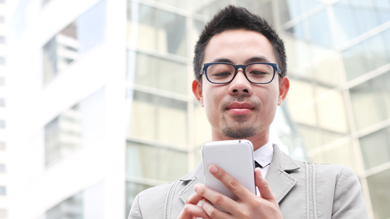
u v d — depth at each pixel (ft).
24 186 29.17
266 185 3.65
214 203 3.63
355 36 27.40
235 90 4.47
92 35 25.22
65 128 25.52
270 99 4.60
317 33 28.89
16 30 33.63
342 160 26.02
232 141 3.78
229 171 3.74
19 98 31.89
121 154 21.94
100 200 22.16
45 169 26.45
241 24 4.94
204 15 26.50
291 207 4.28
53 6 28.45
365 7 27.32
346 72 27.27
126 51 23.76
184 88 24.39
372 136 25.41
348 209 4.29
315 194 4.35
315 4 29.53
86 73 24.94
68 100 25.62
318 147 26.78
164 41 24.80
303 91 28.45
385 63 25.66
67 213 24.11
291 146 21.72
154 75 23.90
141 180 21.95
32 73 29.68
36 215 26.86
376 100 25.62
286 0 30.30
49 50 27.94
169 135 23.15
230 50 4.73
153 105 23.36
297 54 29.32
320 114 27.37
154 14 25.04
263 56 4.70
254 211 3.52
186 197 4.69
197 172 4.94
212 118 4.67
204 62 5.02
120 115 22.65
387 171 24.44
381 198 24.43
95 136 23.45
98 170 22.70
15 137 32.60
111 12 24.35
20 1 32.91
